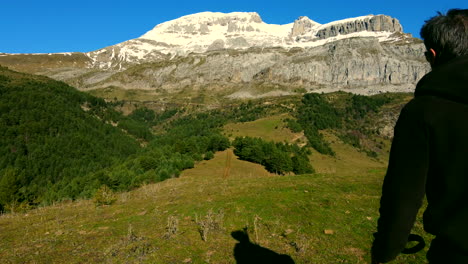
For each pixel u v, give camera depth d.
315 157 129.50
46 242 9.05
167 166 53.72
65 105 150.12
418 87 2.05
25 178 99.19
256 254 7.63
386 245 2.01
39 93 149.38
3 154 107.75
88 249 8.29
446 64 1.95
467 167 1.71
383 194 2.04
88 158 116.94
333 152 143.50
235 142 87.00
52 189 70.50
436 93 1.87
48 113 132.62
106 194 16.33
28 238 9.70
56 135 124.81
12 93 141.75
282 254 7.63
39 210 17.31
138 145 150.38
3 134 114.38
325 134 172.12
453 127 1.74
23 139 115.38
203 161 73.62
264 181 17.64
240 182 18.28
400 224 1.91
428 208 1.97
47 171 105.88
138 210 13.33
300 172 70.88
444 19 2.00
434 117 1.81
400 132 1.97
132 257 7.53
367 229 9.18
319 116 192.38
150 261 7.28
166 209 12.69
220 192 15.18
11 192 34.59
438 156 1.80
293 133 151.75
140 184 44.94
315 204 11.56
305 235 8.85
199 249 7.96
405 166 1.90
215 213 11.07
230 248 8.02
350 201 11.98
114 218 12.10
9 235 10.27
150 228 9.96
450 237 1.79
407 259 7.23
